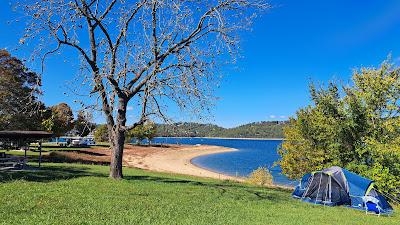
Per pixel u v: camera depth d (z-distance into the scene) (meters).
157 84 16.50
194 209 12.93
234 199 16.42
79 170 24.77
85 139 77.25
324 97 23.58
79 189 15.06
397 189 21.33
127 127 18.89
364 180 18.56
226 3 17.03
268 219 12.48
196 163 67.75
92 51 17.92
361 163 22.52
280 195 20.38
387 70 22.72
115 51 17.55
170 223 10.48
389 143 21.92
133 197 14.19
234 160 79.56
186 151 101.88
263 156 95.31
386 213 17.59
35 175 19.50
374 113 22.67
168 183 20.06
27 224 9.13
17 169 22.72
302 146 23.92
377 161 21.77
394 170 21.41
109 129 19.36
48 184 16.08
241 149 135.88
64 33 16.89
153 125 17.89
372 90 22.70
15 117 34.66
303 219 13.20
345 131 22.64
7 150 42.53
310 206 17.12
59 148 60.97
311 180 19.38
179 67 17.03
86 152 53.34
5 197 12.42
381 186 21.08
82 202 12.41
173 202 13.89
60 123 43.25
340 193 18.61
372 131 22.59
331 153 23.12
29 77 36.47
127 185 17.14
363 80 23.09
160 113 16.95
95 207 11.78
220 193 17.88
